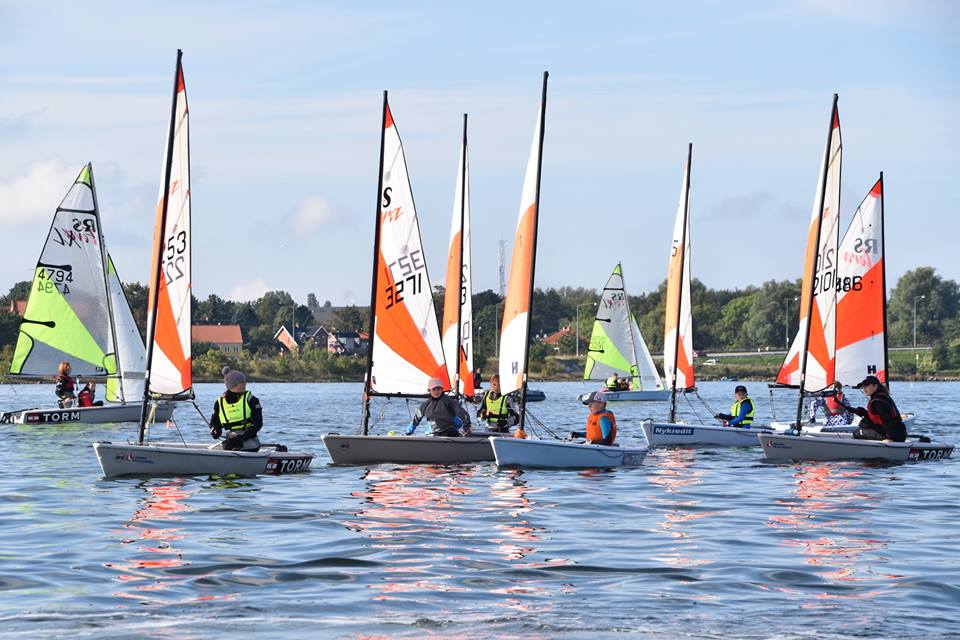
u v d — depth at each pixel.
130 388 98.81
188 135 56.28
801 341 74.06
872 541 35.66
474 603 26.66
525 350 59.75
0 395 176.75
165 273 55.38
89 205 92.38
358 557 32.28
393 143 60.56
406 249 60.78
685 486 50.50
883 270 77.31
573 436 61.12
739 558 32.53
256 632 23.98
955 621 25.08
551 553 33.22
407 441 58.09
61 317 92.12
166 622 24.75
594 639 23.67
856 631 24.23
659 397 167.00
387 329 60.62
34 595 27.31
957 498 46.66
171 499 44.59
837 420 73.88
